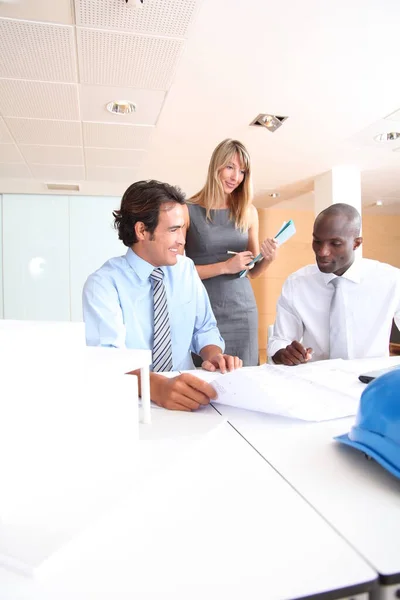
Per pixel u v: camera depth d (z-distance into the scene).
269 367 0.96
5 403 0.34
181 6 1.91
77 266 5.34
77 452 0.39
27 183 4.81
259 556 0.31
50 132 3.40
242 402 0.69
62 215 5.30
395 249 7.48
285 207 6.62
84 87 2.67
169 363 1.13
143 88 2.69
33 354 0.35
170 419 0.65
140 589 0.27
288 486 0.43
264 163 4.36
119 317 1.07
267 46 2.29
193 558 0.31
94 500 0.37
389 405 0.44
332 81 2.69
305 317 1.46
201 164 4.28
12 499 0.35
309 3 1.97
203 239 1.81
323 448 0.53
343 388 0.81
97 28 2.06
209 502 0.39
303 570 0.29
